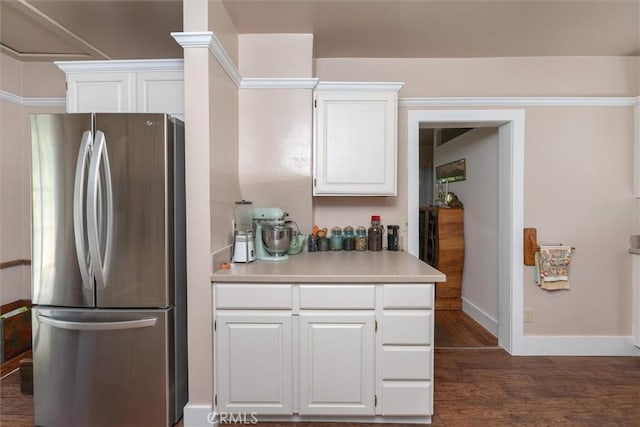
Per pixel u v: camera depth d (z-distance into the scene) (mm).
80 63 2156
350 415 1803
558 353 2707
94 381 1708
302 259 2172
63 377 1718
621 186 2689
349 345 1743
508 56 2660
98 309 1705
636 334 2666
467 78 2684
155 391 1697
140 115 1663
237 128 2316
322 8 2023
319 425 1799
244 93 2359
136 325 1671
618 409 1967
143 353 1696
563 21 2146
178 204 1801
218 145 1893
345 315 1734
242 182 2383
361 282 1729
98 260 1659
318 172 2352
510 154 2709
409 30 2262
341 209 2672
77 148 1662
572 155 2686
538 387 2205
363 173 2350
